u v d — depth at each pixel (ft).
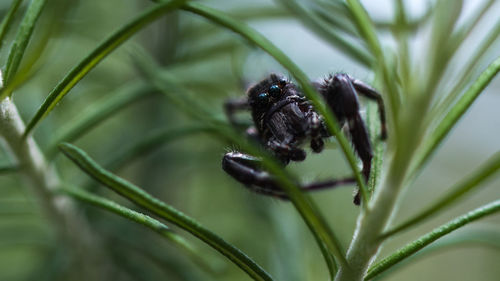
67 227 0.30
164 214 0.23
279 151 0.25
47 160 0.27
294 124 0.26
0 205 0.31
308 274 0.33
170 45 0.35
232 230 0.40
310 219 0.22
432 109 0.24
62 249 0.31
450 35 0.25
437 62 0.25
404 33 0.25
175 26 0.35
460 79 0.25
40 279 0.31
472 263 0.54
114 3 0.38
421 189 0.50
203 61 0.34
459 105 0.23
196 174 0.43
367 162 0.24
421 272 0.56
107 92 0.36
